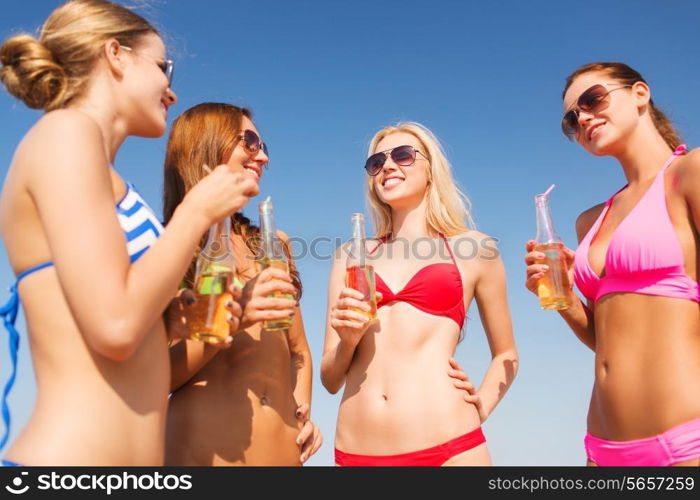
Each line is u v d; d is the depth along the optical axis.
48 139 1.66
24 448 1.58
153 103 2.03
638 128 2.96
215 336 2.05
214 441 2.53
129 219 1.88
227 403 2.60
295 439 2.80
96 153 1.68
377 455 2.97
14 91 1.87
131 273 1.61
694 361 2.51
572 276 3.11
